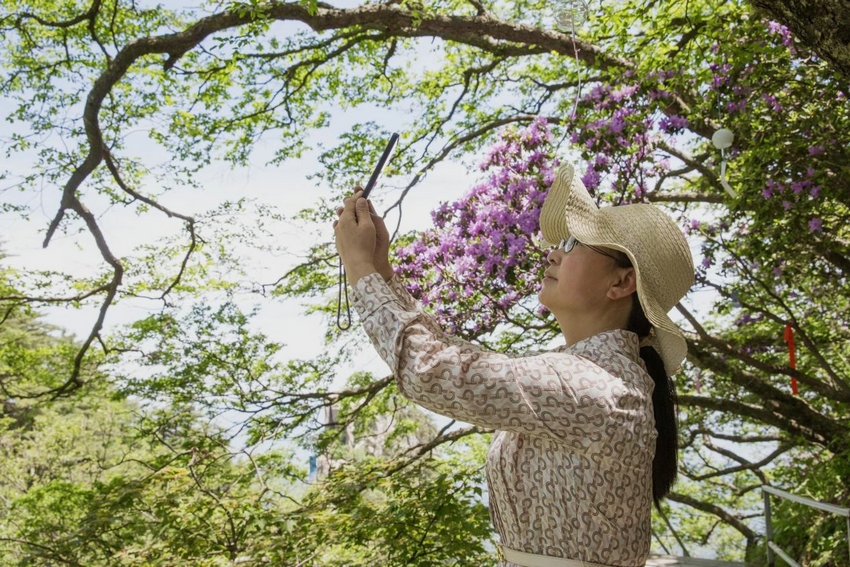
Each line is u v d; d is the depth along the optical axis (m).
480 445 9.43
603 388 1.21
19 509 8.03
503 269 5.09
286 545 4.24
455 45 7.86
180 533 4.47
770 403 6.98
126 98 7.13
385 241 1.54
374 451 9.03
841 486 5.62
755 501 12.34
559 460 1.28
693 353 6.52
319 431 7.08
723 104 4.57
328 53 7.57
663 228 1.45
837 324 6.87
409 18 5.69
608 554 1.25
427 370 1.20
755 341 7.01
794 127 4.16
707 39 4.73
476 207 5.30
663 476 1.47
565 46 5.73
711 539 12.66
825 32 1.79
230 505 4.43
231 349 7.07
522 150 5.21
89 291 7.67
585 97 4.95
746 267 5.74
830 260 5.08
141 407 6.96
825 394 6.22
